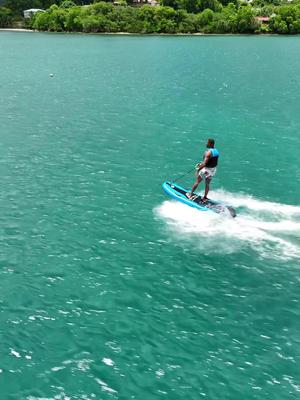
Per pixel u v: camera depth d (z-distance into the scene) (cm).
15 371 1259
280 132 3734
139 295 1593
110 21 16200
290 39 14112
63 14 16912
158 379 1245
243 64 8325
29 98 5059
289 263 1795
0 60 8794
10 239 1950
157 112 4425
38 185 2548
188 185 2566
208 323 1466
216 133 3691
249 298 1598
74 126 3850
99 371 1266
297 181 2653
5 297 1565
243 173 2772
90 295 1586
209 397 1195
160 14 16150
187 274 1722
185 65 8131
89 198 2373
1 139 3434
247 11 15925
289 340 1404
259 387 1229
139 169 2814
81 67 7806
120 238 1966
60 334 1398
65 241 1939
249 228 2045
